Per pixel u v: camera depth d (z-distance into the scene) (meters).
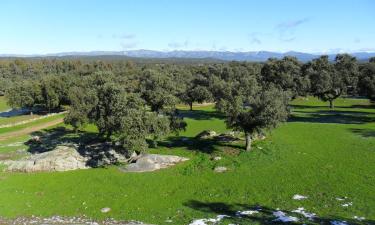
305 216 46.91
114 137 89.19
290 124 102.44
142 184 61.53
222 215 48.56
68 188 61.03
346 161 67.25
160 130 72.94
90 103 80.00
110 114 76.75
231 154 73.38
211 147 78.69
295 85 137.75
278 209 49.62
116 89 76.12
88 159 74.31
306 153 73.19
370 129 92.81
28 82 161.62
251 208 50.50
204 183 60.75
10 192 59.84
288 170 64.25
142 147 69.94
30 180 65.25
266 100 71.38
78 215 50.66
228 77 155.00
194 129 100.81
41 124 125.31
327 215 46.84
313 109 135.50
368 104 145.50
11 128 119.44
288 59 156.62
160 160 71.25
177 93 134.88
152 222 47.56
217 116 122.75
